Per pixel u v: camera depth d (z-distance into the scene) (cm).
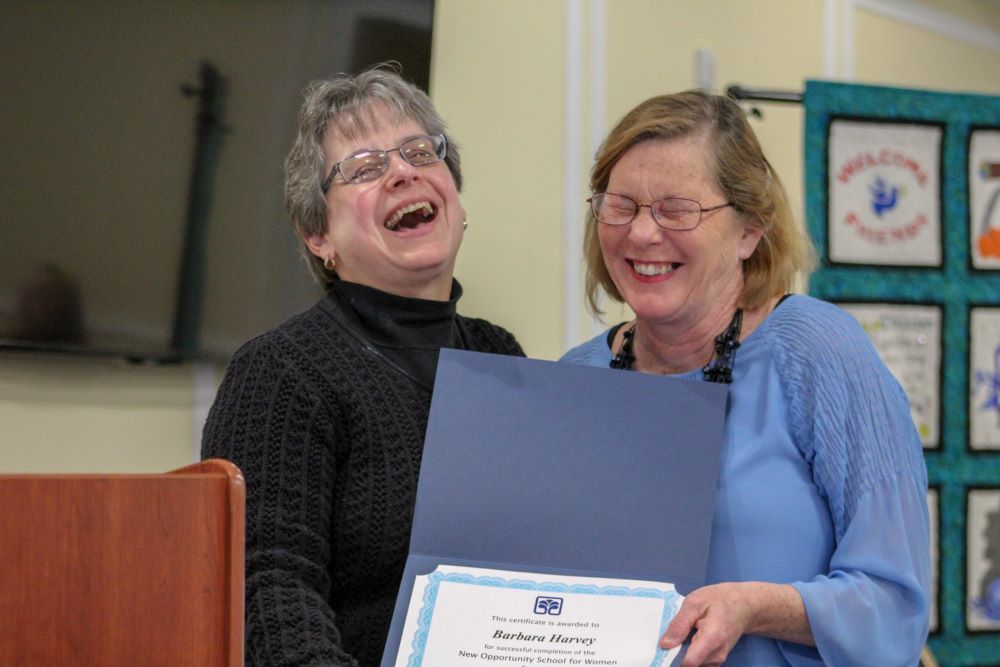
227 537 121
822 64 464
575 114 389
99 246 283
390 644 149
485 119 368
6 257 270
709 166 169
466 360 160
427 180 184
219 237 302
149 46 289
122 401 298
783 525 162
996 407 392
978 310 391
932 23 505
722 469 165
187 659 118
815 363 166
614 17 402
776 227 176
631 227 169
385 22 328
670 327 174
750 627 152
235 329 305
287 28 311
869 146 382
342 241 184
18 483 113
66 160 278
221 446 164
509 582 152
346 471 168
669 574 156
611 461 158
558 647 150
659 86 412
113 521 117
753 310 176
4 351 273
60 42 277
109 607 116
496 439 157
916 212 386
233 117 303
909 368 383
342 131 184
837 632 154
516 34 377
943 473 385
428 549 153
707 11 429
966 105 393
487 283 366
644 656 151
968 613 385
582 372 161
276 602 151
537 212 379
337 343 175
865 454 161
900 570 158
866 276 379
